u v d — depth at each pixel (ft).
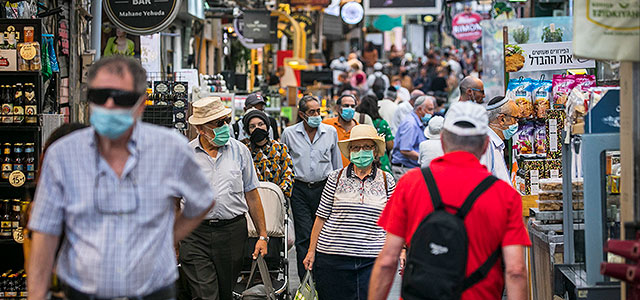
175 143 14.96
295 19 106.32
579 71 37.50
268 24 75.51
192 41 72.90
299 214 36.45
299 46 98.43
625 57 17.88
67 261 14.61
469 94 36.17
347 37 160.86
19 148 27.61
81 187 14.39
